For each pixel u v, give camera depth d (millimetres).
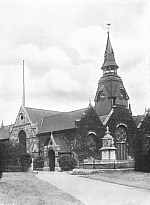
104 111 71750
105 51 80000
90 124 66062
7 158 62094
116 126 67625
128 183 34906
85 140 65188
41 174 51594
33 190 29125
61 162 66062
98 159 64500
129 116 69812
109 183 35594
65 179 41000
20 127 79938
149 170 50344
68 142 68062
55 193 27500
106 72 77688
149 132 63344
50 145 69062
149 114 68062
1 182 33938
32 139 76125
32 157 72875
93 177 42969
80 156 64250
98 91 76625
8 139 83875
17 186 31406
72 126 68562
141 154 52469
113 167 56750
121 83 77438
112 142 60125
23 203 22141
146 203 22109
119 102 74375
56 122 74625
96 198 24781
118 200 23641
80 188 31250
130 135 68812
